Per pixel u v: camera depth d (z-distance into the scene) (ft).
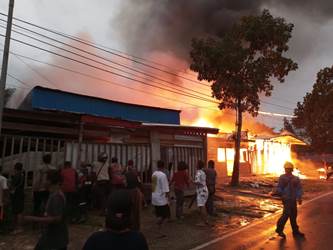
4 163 35.76
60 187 17.20
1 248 26.25
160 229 33.73
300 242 29.04
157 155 51.06
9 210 30.94
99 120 42.22
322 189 75.10
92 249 9.68
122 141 49.57
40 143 39.19
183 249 27.43
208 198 41.19
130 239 9.78
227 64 66.08
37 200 31.99
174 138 54.44
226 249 27.17
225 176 85.66
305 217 41.34
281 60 67.31
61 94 57.88
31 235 29.60
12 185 31.30
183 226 35.70
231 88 66.90
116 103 65.62
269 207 50.21
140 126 48.75
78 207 34.47
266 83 68.23
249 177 90.48
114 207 9.96
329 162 135.03
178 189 38.88
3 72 33.96
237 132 70.33
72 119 41.93
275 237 31.04
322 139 120.47
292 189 31.55
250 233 32.96
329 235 31.48
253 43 68.33
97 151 43.27
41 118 40.63
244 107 68.69
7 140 36.76
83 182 36.60
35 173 37.63
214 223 37.63
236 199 56.03
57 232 16.69
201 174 37.99
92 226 33.47
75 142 41.32
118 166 37.91
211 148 83.10
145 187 45.34
